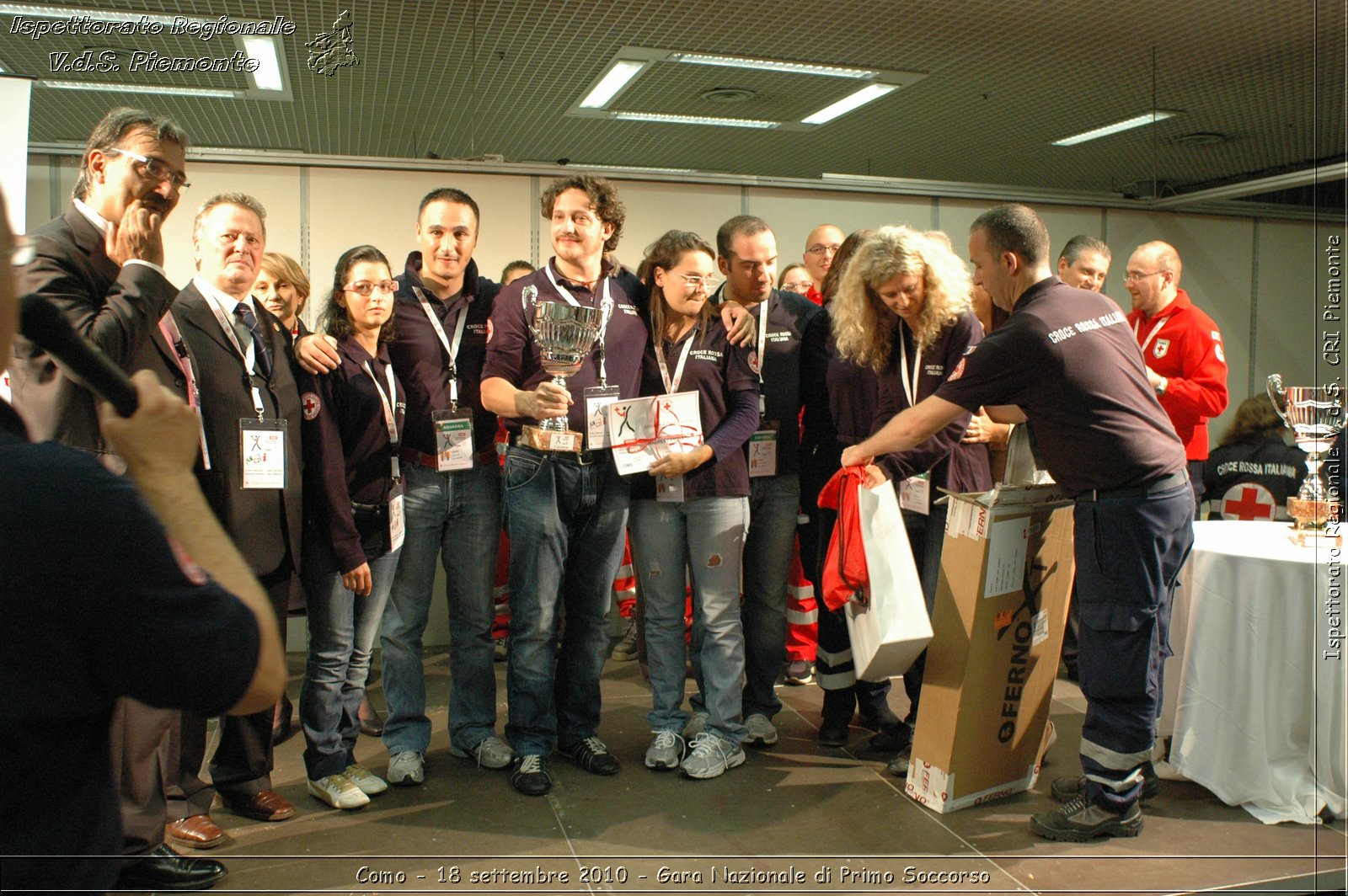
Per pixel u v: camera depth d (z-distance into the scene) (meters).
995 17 5.15
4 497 0.73
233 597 0.83
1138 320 4.01
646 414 2.64
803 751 2.98
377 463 2.57
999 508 2.44
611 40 5.46
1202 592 2.62
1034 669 2.61
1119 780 2.35
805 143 8.18
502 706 3.43
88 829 0.81
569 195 2.67
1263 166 8.65
